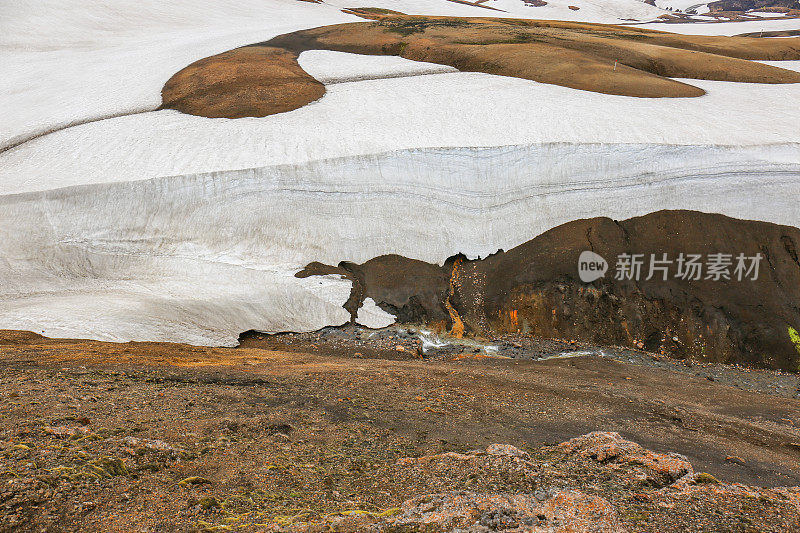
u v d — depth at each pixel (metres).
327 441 7.58
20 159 23.42
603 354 17.09
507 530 5.03
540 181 20.89
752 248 18.80
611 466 7.30
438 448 7.68
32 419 6.90
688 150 20.52
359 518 5.16
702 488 6.71
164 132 24.44
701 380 15.03
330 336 17.81
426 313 18.92
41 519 4.66
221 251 20.06
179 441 6.91
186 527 4.82
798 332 16.95
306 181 20.97
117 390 8.83
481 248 20.30
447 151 21.11
